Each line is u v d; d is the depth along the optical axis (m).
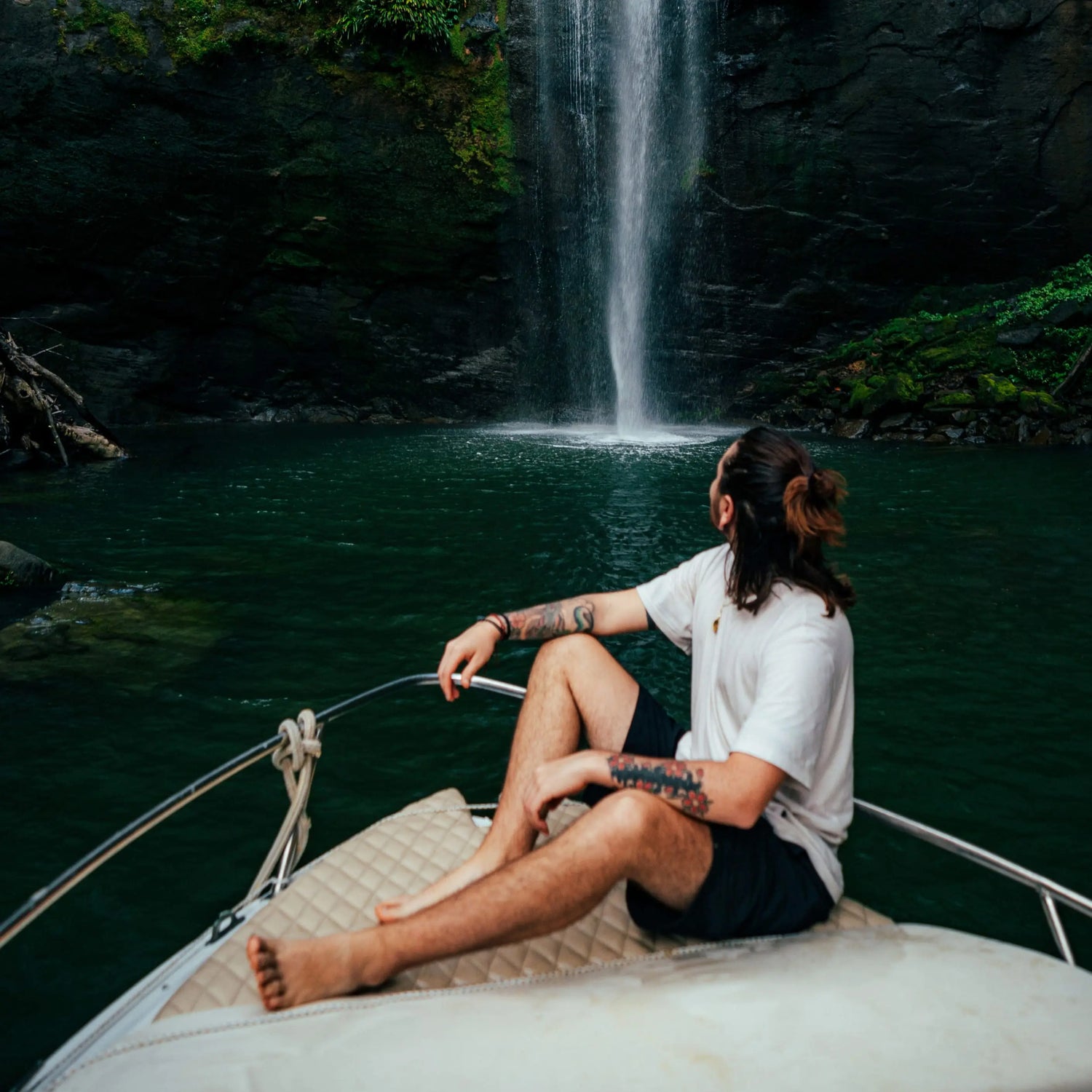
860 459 14.00
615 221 19.62
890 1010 1.59
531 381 20.36
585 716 2.33
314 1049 1.55
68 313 18.58
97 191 17.91
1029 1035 1.54
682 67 19.03
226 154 18.28
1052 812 3.88
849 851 3.57
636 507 10.27
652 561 7.97
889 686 5.20
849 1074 1.44
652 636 5.86
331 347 19.97
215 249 18.83
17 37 17.17
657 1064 1.47
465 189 19.03
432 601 6.81
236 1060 1.54
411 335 20.05
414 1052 1.52
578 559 8.03
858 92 18.83
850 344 19.27
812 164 19.20
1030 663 5.52
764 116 19.11
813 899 2.03
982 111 18.80
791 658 2.00
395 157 18.73
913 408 17.25
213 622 6.31
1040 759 4.35
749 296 19.92
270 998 1.74
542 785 1.96
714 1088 1.41
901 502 10.58
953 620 6.33
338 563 7.89
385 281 19.61
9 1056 2.56
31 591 7.07
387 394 20.38
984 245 19.47
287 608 6.63
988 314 18.42
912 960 1.78
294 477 12.48
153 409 19.50
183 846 3.63
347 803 3.98
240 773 4.21
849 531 9.02
